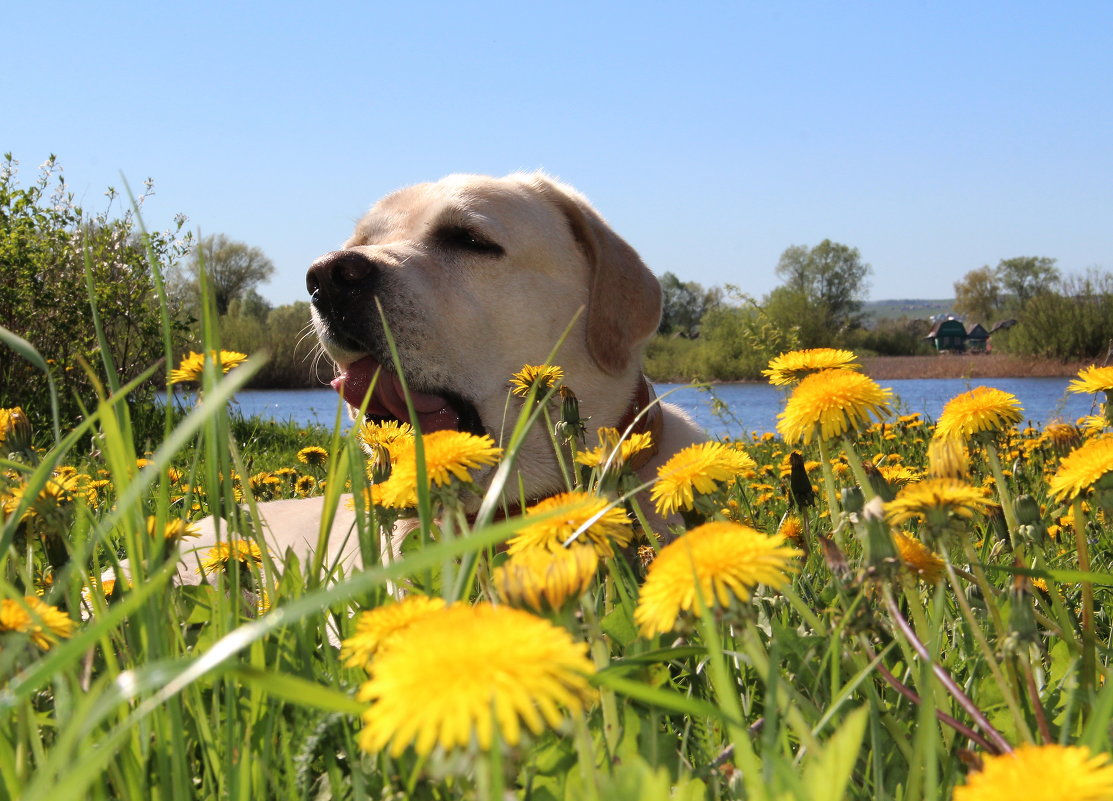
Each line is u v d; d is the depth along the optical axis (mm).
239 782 296
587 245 1141
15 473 479
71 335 3047
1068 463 419
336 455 391
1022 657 333
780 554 250
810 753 238
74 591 393
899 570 333
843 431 409
